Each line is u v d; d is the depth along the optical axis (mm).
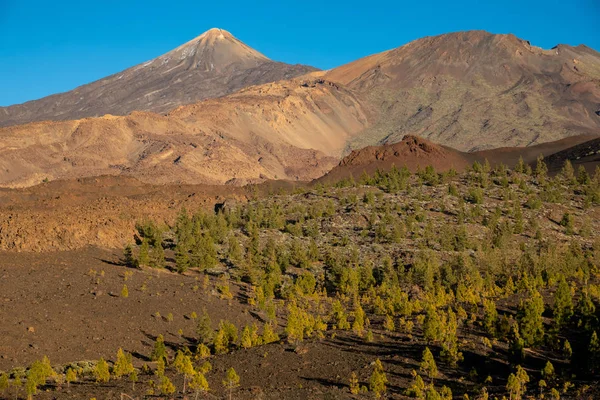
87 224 146125
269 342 98750
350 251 181250
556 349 88625
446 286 137750
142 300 110438
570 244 178125
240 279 137875
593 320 89312
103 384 75500
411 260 168125
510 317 104375
